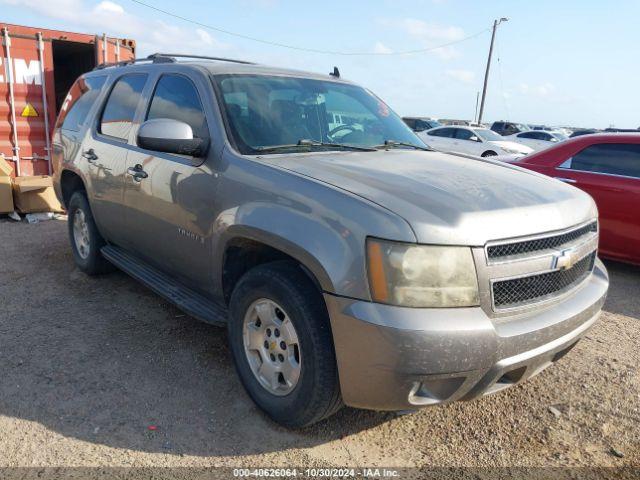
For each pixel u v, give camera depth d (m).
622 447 3.01
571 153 6.61
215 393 3.35
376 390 2.50
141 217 4.04
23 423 2.98
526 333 2.57
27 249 6.21
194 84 3.72
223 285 3.37
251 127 3.44
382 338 2.40
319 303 2.70
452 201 2.64
